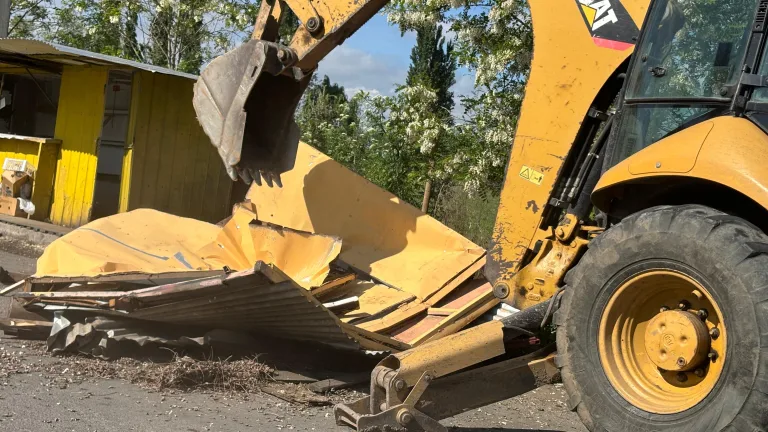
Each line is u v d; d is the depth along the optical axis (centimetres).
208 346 580
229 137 594
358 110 1548
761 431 332
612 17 485
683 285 381
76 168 1178
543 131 499
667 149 396
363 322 636
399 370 425
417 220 736
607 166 460
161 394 508
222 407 493
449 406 443
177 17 1570
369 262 727
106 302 588
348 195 772
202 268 700
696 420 355
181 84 1170
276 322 564
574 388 410
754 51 394
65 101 1202
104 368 544
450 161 1109
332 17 576
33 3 1977
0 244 1116
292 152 630
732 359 344
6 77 1412
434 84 1367
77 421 437
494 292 511
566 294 421
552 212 504
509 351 538
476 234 1156
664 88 433
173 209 1178
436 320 640
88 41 1838
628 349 403
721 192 405
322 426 472
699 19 425
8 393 475
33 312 639
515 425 511
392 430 427
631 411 383
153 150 1144
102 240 697
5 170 1238
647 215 392
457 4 1009
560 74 496
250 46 591
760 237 353
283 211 790
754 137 372
